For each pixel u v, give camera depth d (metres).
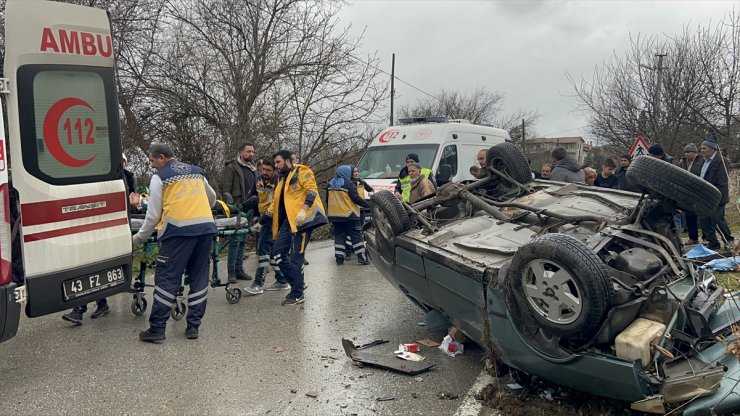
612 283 3.31
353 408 3.93
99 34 4.54
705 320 3.63
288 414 3.84
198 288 5.37
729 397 3.03
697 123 18.39
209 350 5.06
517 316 3.66
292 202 6.38
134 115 12.66
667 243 4.12
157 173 5.25
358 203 8.83
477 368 4.63
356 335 5.48
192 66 13.07
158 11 13.38
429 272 4.62
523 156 6.12
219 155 12.91
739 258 6.58
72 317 5.74
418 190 8.88
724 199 8.86
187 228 5.17
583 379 3.38
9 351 5.03
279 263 6.70
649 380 3.11
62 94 4.29
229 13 13.33
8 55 3.94
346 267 8.95
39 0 4.11
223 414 3.84
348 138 14.38
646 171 4.30
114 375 4.49
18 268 4.03
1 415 3.82
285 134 13.66
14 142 3.99
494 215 5.30
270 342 5.27
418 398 4.09
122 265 4.84
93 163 4.56
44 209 4.17
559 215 4.83
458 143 11.21
